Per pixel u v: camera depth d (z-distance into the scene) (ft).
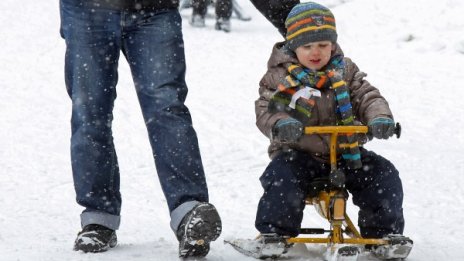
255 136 82.07
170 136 36.63
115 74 38.34
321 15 37.78
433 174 66.13
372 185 37.63
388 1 141.69
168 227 49.93
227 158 74.23
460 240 45.39
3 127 87.51
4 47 129.49
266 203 37.19
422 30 129.90
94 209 38.32
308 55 37.83
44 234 46.55
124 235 45.80
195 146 36.94
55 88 106.42
